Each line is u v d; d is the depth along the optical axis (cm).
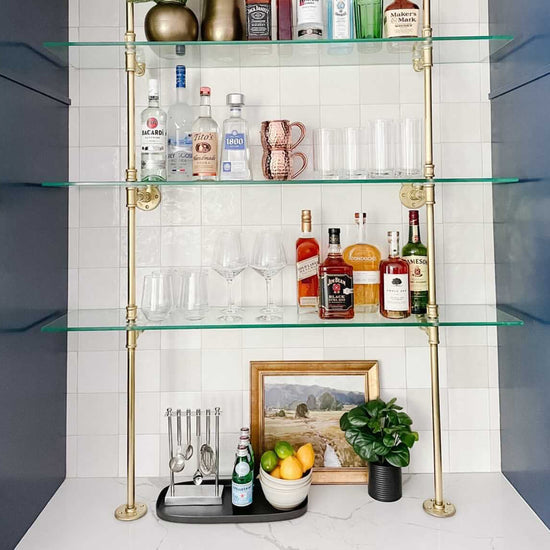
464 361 146
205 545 116
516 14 128
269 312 137
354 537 119
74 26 145
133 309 127
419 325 126
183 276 135
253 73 145
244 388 146
